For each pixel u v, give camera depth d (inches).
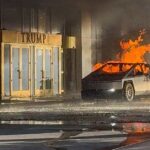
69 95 1307.8
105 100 1044.5
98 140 525.7
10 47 1238.9
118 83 1018.7
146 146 485.7
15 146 491.8
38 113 798.5
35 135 561.6
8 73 1233.4
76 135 561.3
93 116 748.6
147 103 978.7
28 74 1279.5
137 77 1059.9
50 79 1332.4
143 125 647.8
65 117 740.7
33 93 1290.6
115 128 619.2
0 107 930.1
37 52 1301.7
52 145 498.9
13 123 671.8
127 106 910.4
